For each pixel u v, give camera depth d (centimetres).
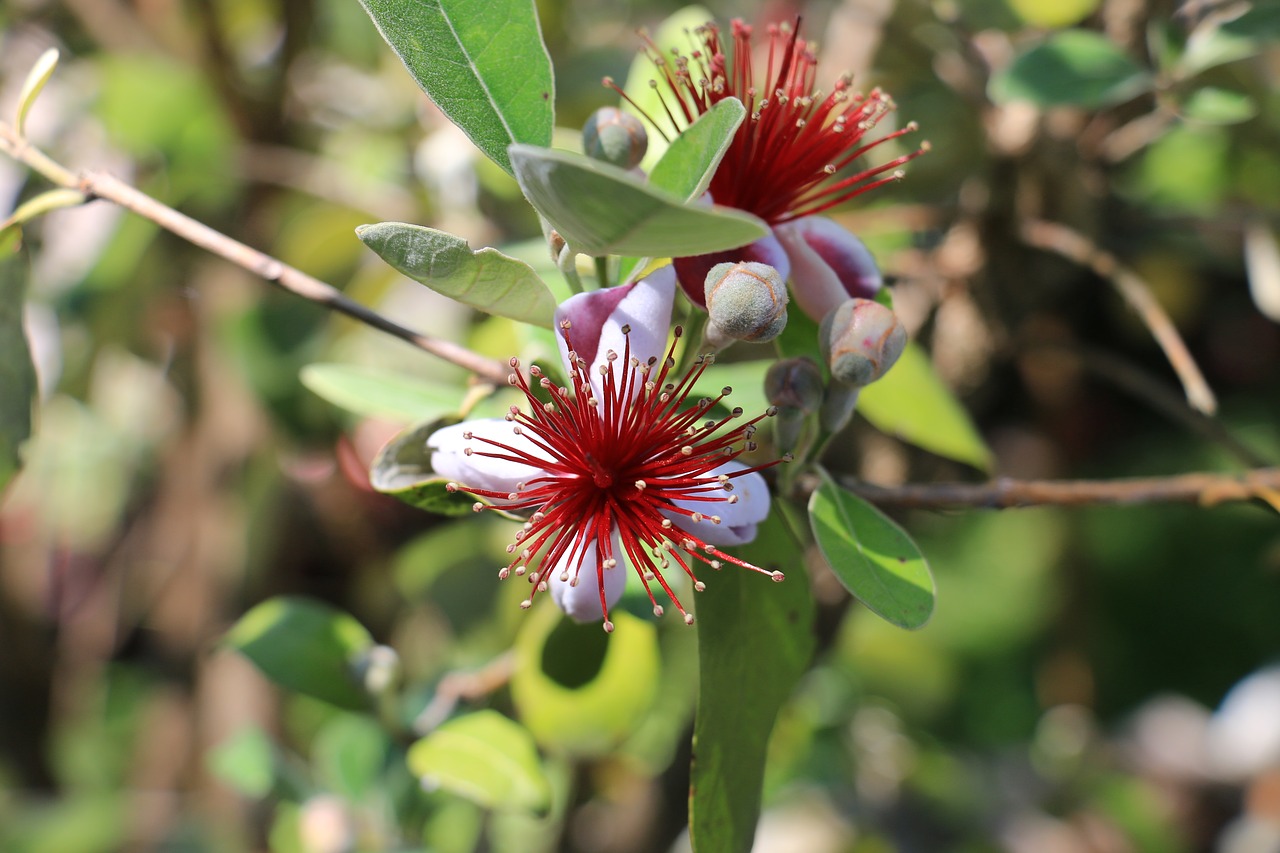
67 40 50
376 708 33
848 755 52
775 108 28
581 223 24
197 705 53
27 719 62
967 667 79
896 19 38
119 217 44
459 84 26
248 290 48
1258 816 64
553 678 31
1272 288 41
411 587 49
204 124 46
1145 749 68
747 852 27
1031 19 36
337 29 53
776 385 26
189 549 54
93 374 49
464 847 42
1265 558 39
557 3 45
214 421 52
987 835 53
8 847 53
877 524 26
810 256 27
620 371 25
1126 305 50
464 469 26
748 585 27
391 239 24
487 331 36
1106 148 39
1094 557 60
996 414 46
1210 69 37
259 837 49
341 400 31
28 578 63
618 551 26
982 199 37
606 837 40
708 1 48
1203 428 34
